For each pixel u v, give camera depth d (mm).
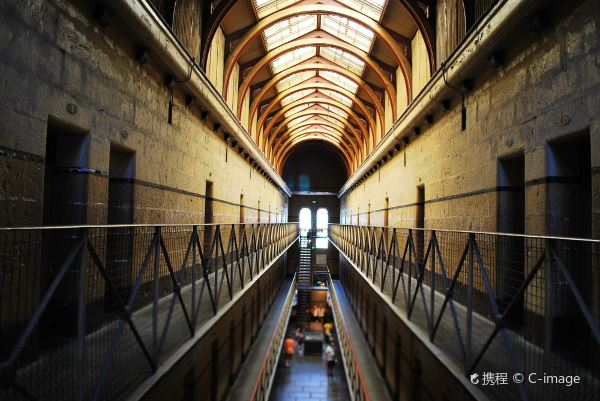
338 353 13617
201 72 6422
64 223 3744
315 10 9578
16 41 2887
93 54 3863
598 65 3145
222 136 9023
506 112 4598
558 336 3271
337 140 24688
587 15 3281
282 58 12953
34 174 3088
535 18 3779
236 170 10883
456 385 2980
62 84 3406
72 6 3523
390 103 12469
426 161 7723
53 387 2254
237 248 5793
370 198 15734
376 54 11312
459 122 6027
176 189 6133
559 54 3639
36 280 3084
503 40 4410
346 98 16781
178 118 6207
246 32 9641
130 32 4375
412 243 4684
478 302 4891
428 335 3939
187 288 5867
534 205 3994
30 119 3035
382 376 7172
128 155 4762
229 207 9984
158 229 3100
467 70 5301
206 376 4801
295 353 14352
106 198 4137
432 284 3896
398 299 5820
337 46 11695
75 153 3795
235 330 6945
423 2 7457
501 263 4484
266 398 7508
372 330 8516
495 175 4832
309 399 10125
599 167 3113
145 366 2904
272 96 15508
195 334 3734
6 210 2824
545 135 3826
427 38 7402
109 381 2551
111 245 4477
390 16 8914
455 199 6133
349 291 14953
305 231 29578
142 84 4941
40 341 2980
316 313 20969
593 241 1898
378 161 13227
